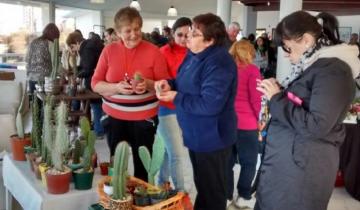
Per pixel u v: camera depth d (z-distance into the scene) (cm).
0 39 830
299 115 148
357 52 153
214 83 182
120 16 214
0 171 239
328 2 1109
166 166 278
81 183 176
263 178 168
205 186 205
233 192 317
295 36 152
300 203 156
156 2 1193
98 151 409
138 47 225
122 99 224
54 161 175
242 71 272
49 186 171
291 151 155
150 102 229
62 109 180
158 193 162
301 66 158
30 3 892
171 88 209
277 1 1120
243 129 280
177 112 208
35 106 200
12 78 440
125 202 150
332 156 154
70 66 447
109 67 228
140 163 232
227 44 209
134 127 231
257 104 271
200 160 201
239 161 293
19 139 210
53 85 393
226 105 194
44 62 457
